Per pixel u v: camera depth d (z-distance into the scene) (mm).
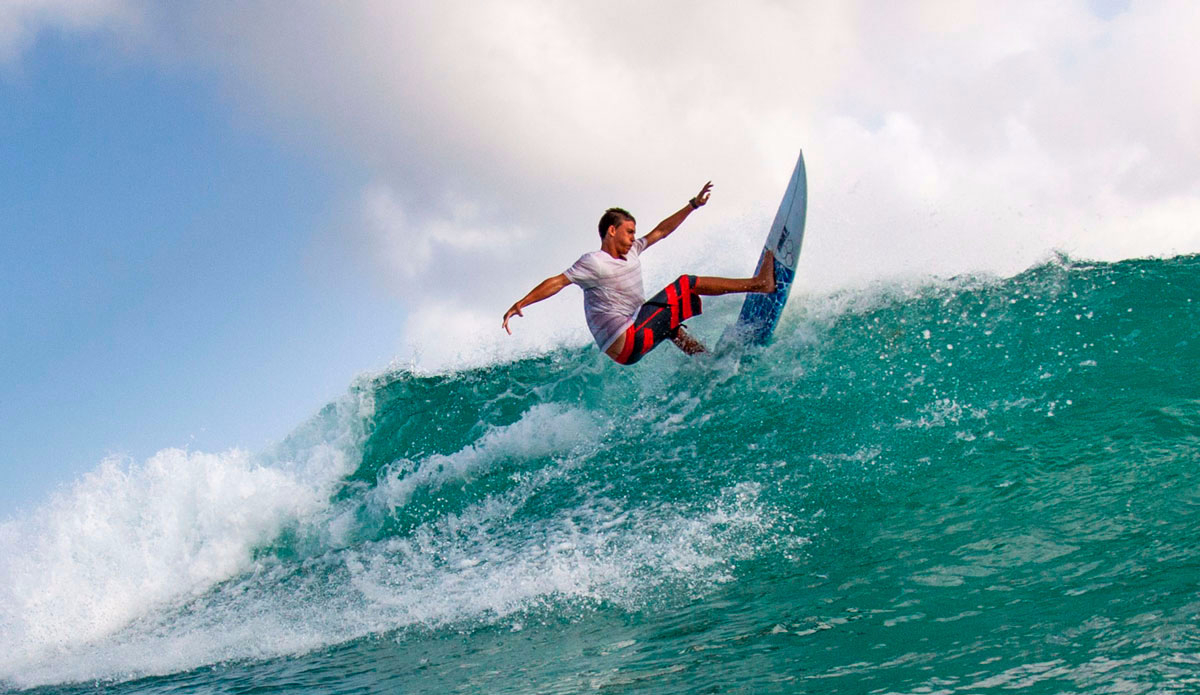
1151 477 2949
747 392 5504
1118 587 2066
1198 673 1506
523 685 2338
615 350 5262
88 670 4426
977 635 1950
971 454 3754
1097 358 4387
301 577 5488
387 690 2631
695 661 2207
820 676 1886
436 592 4070
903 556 2803
